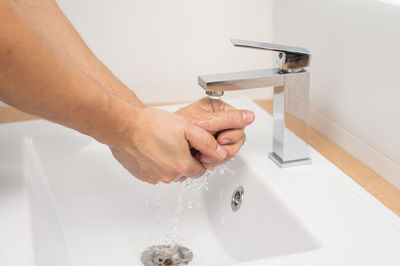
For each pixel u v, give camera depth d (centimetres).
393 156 68
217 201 80
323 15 81
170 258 72
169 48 107
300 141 71
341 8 75
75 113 46
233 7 104
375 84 70
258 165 71
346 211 60
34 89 42
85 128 49
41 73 41
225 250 74
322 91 84
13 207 57
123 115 50
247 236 70
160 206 82
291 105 68
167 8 104
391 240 54
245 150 77
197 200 83
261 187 68
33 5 64
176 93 110
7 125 85
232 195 76
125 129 51
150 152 56
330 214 59
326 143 83
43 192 71
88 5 102
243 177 73
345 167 74
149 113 55
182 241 77
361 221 58
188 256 73
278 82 65
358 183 70
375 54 69
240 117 63
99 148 81
